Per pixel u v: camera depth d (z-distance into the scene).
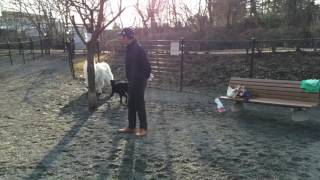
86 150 6.96
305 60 15.01
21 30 52.09
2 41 44.41
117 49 22.62
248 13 36.28
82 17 11.06
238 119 9.27
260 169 5.84
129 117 8.04
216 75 15.30
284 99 9.11
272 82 9.38
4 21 54.06
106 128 8.58
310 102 8.55
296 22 33.09
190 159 6.36
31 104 11.91
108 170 5.93
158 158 6.43
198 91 13.79
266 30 28.06
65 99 12.69
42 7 39.09
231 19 36.25
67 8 12.20
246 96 9.49
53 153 6.84
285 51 17.09
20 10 44.78
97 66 13.05
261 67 14.95
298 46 16.67
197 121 9.14
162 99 12.38
